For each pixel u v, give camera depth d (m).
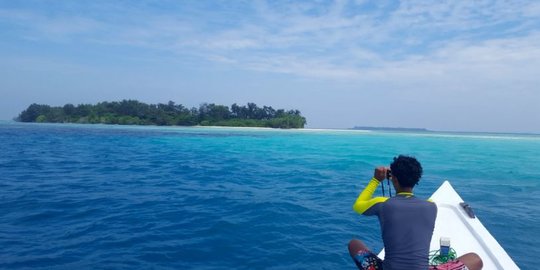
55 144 24.42
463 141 32.81
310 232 6.61
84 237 6.18
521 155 20.81
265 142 29.08
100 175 12.59
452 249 4.00
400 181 3.23
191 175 12.83
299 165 15.95
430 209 3.11
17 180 11.39
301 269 5.11
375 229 6.84
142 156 18.59
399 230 3.00
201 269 5.05
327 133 46.28
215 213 7.68
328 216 7.62
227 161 17.06
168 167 14.74
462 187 11.36
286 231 6.62
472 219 4.94
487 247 4.36
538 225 7.30
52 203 8.41
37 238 6.10
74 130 41.75
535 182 12.32
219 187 10.64
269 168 14.91
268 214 7.64
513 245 6.20
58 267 5.00
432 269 3.43
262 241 6.12
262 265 5.23
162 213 7.66
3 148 21.31
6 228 6.60
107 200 8.77
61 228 6.64
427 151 22.84
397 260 2.94
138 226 6.78
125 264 5.14
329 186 11.09
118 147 23.08
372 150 23.14
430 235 3.04
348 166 15.75
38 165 14.80
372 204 3.25
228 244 5.96
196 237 6.24
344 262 5.36
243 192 9.94
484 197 9.95
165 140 29.23
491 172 14.44
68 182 11.16
